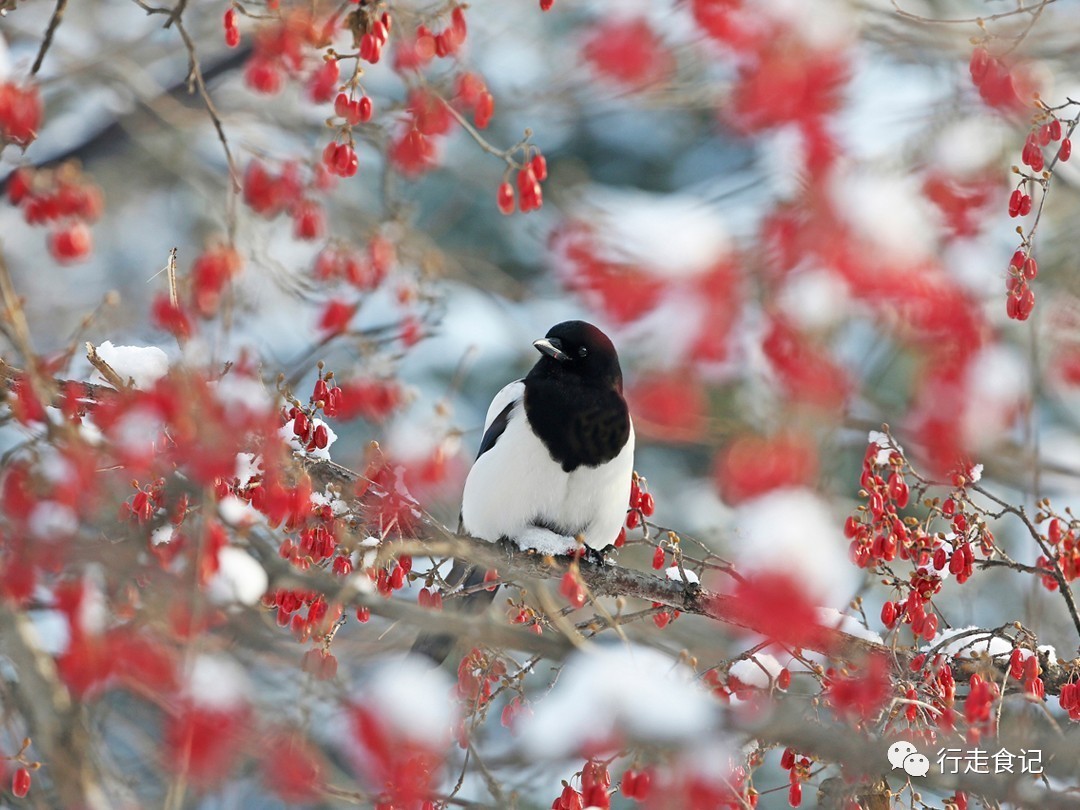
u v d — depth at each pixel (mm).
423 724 8539
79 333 8625
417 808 8680
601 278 7391
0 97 9430
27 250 24344
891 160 12227
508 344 23875
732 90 7602
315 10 11133
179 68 22594
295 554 10398
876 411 17281
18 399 8258
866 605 17938
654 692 8492
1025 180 9758
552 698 10602
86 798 8141
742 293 7086
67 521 8023
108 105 21625
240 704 8195
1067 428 21422
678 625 13828
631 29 7871
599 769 8734
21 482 7984
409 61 10617
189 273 9961
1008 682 11078
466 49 12461
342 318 14352
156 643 7941
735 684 10461
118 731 11227
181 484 9211
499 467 13984
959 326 8188
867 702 9148
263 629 8633
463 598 13242
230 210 9938
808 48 7328
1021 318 9625
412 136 10875
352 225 21109
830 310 7211
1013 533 19578
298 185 13531
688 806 8227
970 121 11227
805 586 7250
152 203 24641
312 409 10977
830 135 7234
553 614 8484
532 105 22016
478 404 23609
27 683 8352
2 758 9039
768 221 7168
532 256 24875
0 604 8344
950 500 10734
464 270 23359
